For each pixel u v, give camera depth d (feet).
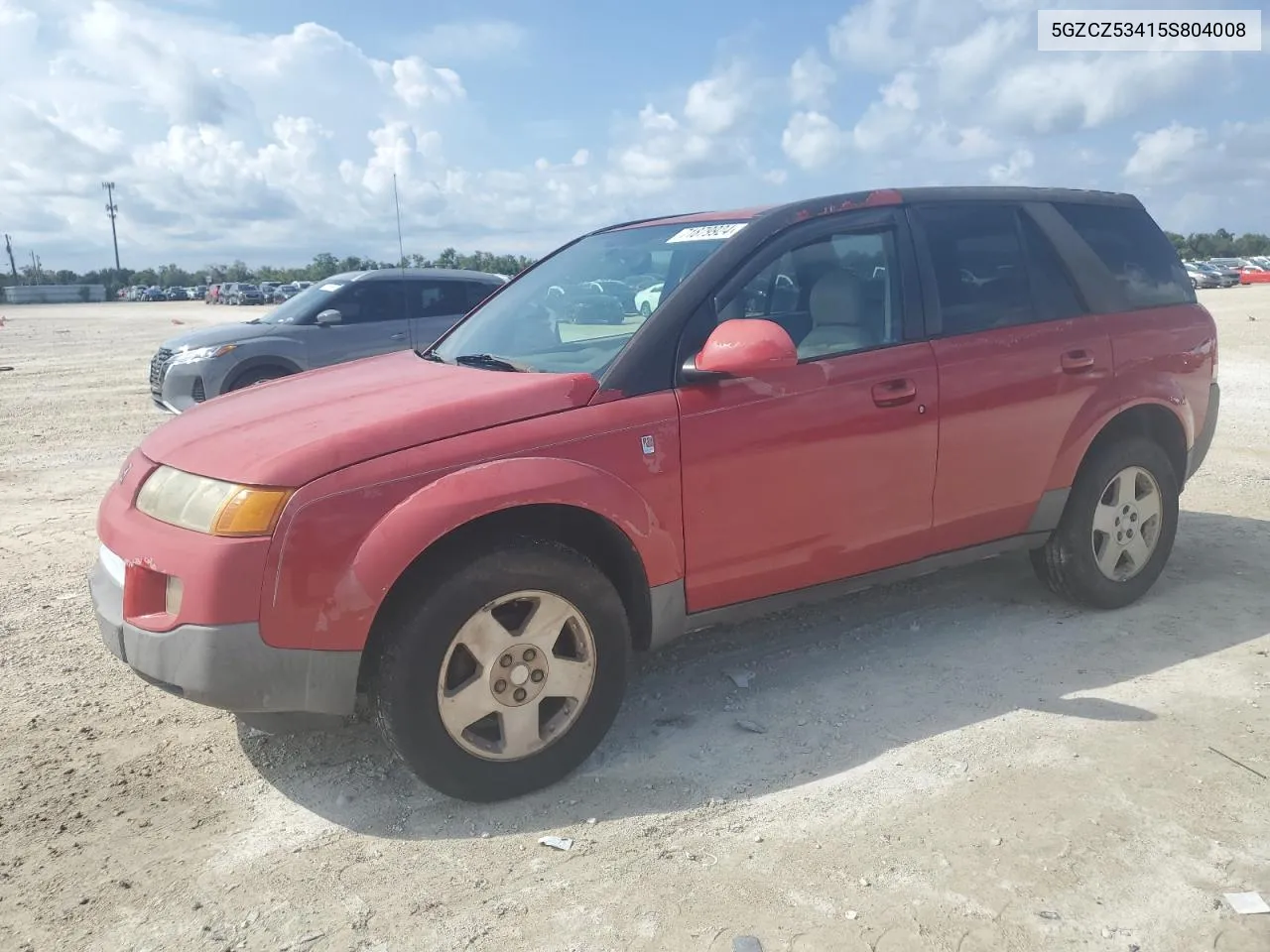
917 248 12.84
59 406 41.91
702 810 9.74
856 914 8.04
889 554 12.55
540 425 10.03
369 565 9.05
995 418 12.94
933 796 9.77
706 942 7.78
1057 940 7.68
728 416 10.93
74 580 17.26
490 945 7.87
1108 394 14.01
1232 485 22.49
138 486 10.36
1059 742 10.77
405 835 9.53
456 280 36.17
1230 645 13.34
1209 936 7.69
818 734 11.21
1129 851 8.77
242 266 361.10
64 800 10.21
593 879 8.69
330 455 9.23
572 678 10.25
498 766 9.90
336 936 8.05
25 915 8.41
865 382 11.86
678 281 11.59
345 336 33.65
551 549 9.97
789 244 11.95
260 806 10.10
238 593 8.86
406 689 9.31
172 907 8.48
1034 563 14.87
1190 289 15.88
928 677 12.60
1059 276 14.11
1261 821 9.19
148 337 97.55
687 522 10.80
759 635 14.25
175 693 9.26
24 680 13.10
